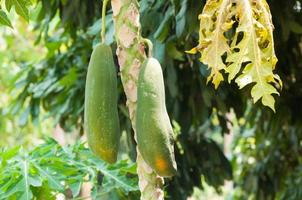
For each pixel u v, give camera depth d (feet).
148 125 8.13
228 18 9.54
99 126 8.32
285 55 17.25
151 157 8.12
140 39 9.05
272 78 9.41
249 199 26.35
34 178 11.98
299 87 18.34
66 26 18.51
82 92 18.06
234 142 25.82
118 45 9.08
